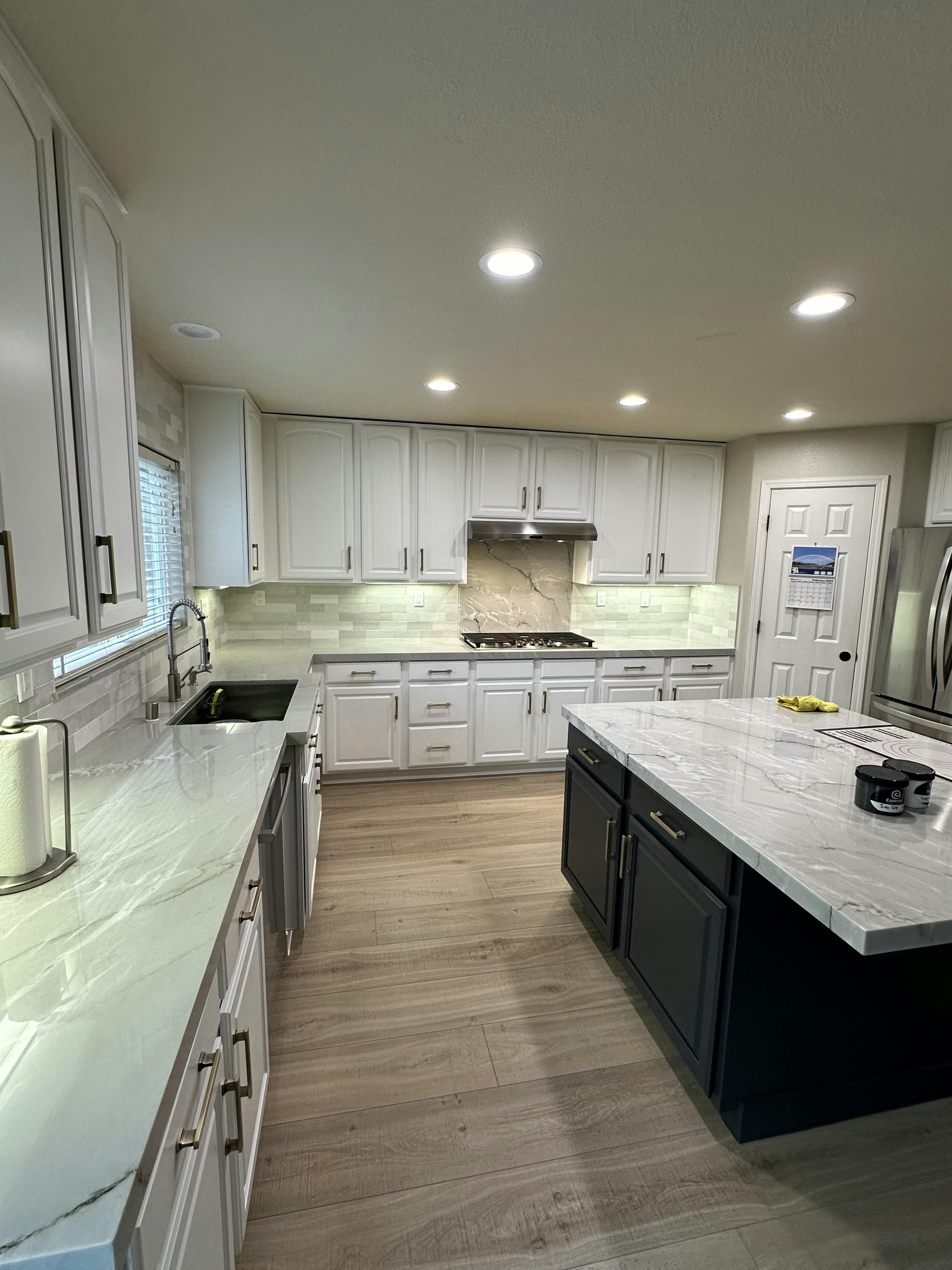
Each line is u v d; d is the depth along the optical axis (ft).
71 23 3.02
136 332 7.32
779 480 12.85
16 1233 1.79
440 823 11.09
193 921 3.29
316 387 9.72
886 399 9.92
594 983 7.04
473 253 5.39
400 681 12.46
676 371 8.66
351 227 4.99
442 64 3.31
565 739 13.38
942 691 10.73
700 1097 5.60
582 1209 4.61
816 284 5.88
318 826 9.29
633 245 5.22
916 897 3.83
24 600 3.08
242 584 10.19
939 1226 4.55
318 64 3.31
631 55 3.24
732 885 4.85
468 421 12.25
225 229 5.02
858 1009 5.18
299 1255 4.27
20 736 3.61
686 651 13.50
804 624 12.85
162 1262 2.38
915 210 4.62
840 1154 5.08
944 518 11.43
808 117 3.65
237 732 6.70
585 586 14.76
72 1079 2.32
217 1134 3.34
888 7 2.92
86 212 3.89
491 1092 5.60
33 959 2.97
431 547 12.71
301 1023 6.37
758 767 6.13
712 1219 4.56
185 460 9.68
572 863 8.32
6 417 2.91
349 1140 5.11
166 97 3.55
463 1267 4.22
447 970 7.22
